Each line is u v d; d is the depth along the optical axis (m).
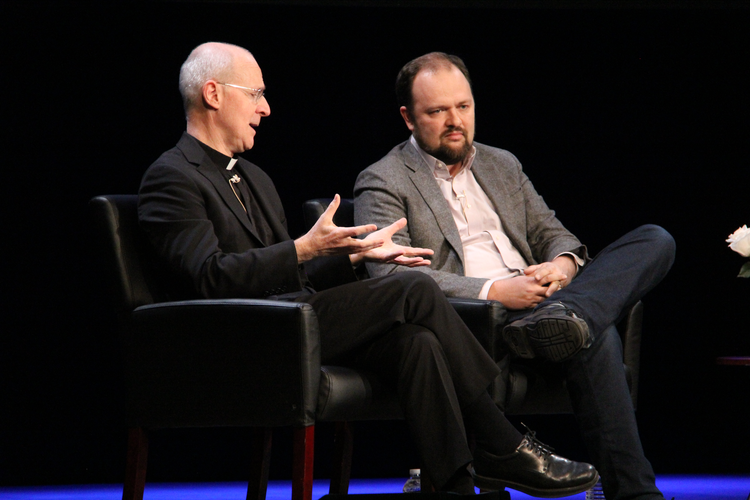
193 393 5.76
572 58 13.51
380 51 13.26
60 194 12.68
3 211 12.59
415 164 7.93
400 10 13.31
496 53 13.49
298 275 5.97
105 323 12.62
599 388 6.22
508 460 5.96
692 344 13.40
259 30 13.11
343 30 13.23
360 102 13.22
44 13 12.67
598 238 13.49
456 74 7.92
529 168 13.53
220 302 5.69
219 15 13.00
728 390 13.37
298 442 5.47
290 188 13.09
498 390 6.52
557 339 6.13
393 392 6.05
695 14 13.40
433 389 5.69
